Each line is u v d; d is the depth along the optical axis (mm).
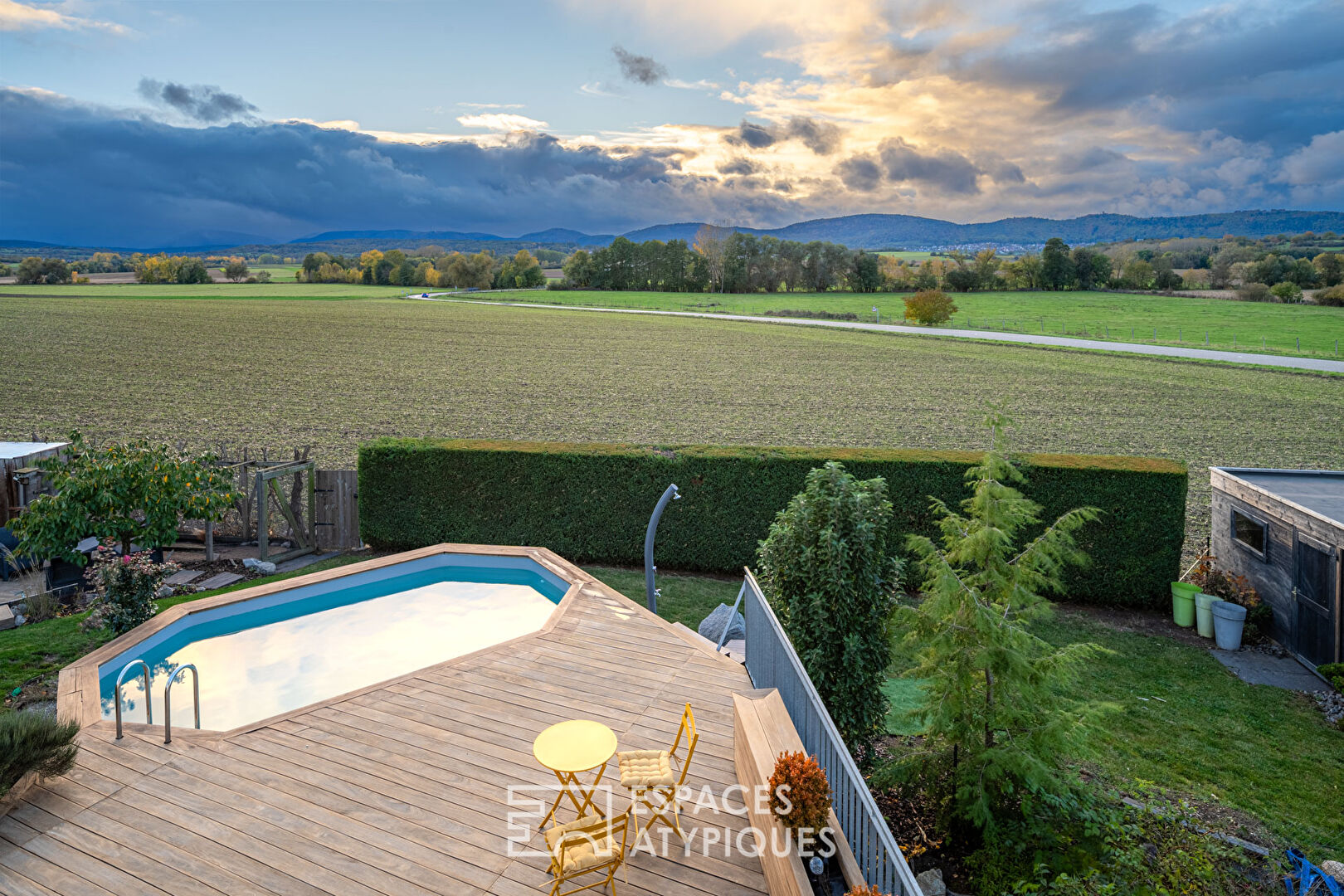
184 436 26672
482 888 5207
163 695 8695
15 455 14484
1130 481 13625
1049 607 7887
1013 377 42281
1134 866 6688
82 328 62875
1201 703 10500
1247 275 114062
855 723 8484
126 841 5625
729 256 132875
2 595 12328
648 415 31781
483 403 34250
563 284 141125
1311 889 6738
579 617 9969
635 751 6199
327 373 43000
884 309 96188
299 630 10789
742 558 14758
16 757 5898
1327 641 11164
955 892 6820
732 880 5355
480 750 6871
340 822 5867
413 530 15492
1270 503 12688
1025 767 6949
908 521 14219
